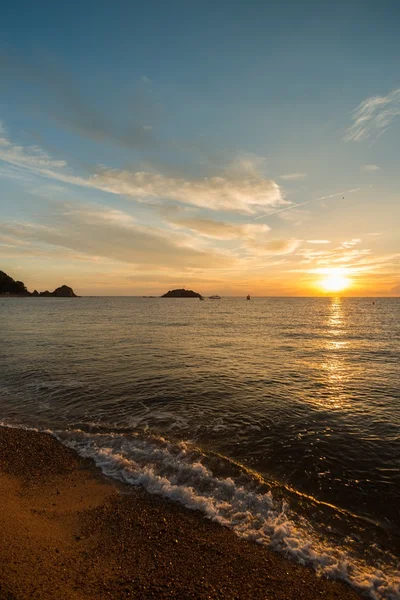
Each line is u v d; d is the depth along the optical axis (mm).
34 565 4750
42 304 128125
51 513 6219
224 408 12289
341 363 20734
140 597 4316
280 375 17391
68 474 7699
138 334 34812
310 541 5527
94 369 18250
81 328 40562
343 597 4477
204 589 4492
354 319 62312
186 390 14461
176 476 7555
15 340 29547
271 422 10961
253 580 4695
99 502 6594
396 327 46219
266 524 5945
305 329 42656
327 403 12953
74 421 11078
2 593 4113
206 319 59656
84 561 4965
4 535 5363
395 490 7105
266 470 7914
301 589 4578
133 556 5125
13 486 7145
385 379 16766
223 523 5965
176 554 5184
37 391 14320
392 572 4918
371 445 9312
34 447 9047
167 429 10375
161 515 6188
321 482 7391
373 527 5930
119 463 8133
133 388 14711
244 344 28609
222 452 8828
